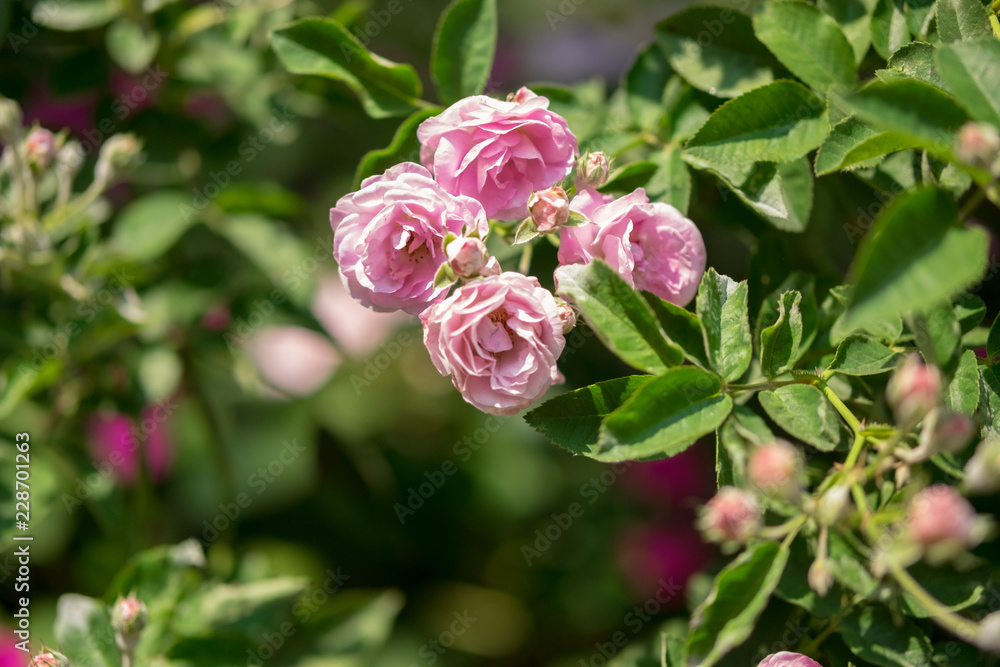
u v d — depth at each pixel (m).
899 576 0.63
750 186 0.72
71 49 0.84
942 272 0.62
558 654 0.95
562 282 0.67
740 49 0.75
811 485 0.71
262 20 0.85
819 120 0.71
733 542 0.65
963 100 0.64
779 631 0.73
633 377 0.68
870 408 0.70
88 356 0.82
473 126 0.69
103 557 0.87
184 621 0.78
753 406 0.76
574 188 0.71
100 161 0.80
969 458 0.68
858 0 0.74
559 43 1.02
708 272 0.69
